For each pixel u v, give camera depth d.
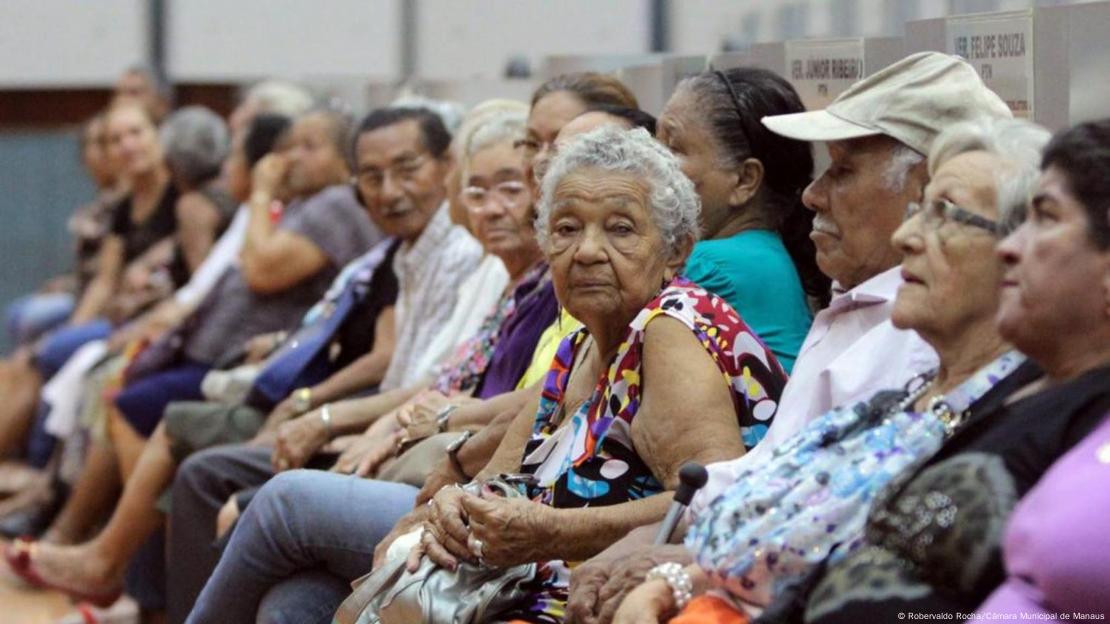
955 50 4.42
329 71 12.35
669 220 3.90
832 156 3.91
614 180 3.87
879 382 3.68
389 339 6.33
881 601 2.96
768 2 8.20
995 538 2.87
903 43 4.60
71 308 11.06
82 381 8.43
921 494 2.98
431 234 6.08
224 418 6.50
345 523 4.42
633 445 3.82
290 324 7.27
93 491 7.74
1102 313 2.91
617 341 3.93
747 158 4.56
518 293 5.22
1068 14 4.12
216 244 8.77
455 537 3.88
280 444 5.70
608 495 3.82
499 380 5.16
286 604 4.42
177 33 12.80
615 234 3.88
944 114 3.76
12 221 13.34
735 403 3.81
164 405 7.31
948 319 3.21
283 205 7.91
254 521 4.47
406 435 5.06
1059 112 4.16
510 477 4.01
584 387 4.11
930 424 3.21
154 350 7.50
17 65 13.16
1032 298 2.93
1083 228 2.89
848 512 3.19
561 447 4.02
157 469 6.68
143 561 6.99
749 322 4.39
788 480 3.28
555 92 5.16
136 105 9.61
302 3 12.40
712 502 3.36
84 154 10.98
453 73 11.65
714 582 3.31
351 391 6.26
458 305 5.91
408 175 6.12
